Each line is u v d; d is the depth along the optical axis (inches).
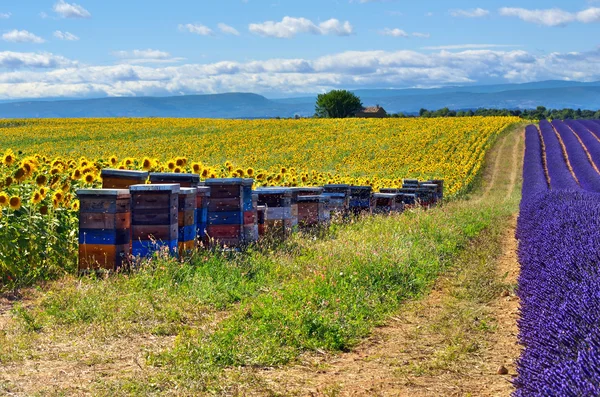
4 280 356.5
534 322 252.4
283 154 2043.6
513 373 228.4
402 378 221.1
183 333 259.6
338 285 346.3
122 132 2787.9
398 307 332.8
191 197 401.1
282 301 305.4
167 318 283.3
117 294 319.6
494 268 458.3
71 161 539.8
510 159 2050.9
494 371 231.1
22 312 275.1
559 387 150.1
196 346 236.7
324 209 605.0
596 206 524.7
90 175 446.3
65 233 407.5
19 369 214.8
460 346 260.8
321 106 5211.6
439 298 362.0
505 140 2447.1
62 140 2527.1
